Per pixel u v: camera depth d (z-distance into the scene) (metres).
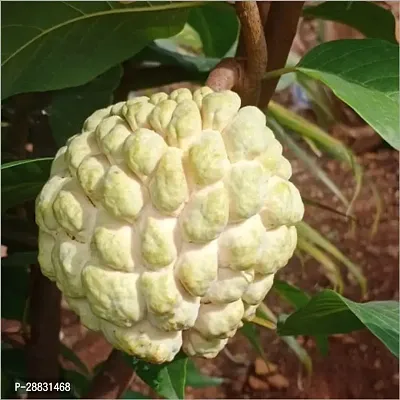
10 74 0.40
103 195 0.30
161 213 0.29
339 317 0.37
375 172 1.17
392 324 0.31
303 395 0.94
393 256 1.06
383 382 0.95
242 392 0.96
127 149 0.29
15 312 0.52
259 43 0.35
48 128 0.49
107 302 0.30
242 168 0.30
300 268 1.03
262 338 1.00
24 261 0.46
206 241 0.29
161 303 0.29
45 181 0.36
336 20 0.48
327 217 1.11
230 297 0.31
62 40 0.40
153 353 0.31
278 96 1.12
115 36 0.41
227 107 0.30
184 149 0.30
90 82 0.46
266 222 0.31
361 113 0.33
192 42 0.63
